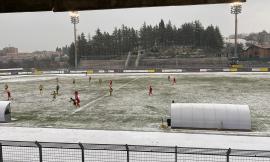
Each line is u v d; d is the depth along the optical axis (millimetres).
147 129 19578
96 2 4035
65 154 11953
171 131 18781
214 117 19047
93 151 12281
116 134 17984
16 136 17797
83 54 159125
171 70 74062
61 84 52031
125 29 174375
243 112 19000
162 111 26141
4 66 128750
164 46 164250
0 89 46438
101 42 170500
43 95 38625
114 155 11586
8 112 22953
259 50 114250
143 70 75500
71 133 18406
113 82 53469
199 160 11039
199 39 167750
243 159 11078
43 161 11312
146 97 34656
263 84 45219
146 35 178750
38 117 24578
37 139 17047
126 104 30156
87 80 58750
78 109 28016
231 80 52094
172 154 11859
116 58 125375
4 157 11758
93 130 19109
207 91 38875
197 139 16594
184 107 19844
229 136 17172
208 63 104562
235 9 72688
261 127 19766
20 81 59500
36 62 145375
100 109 27734
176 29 175875
